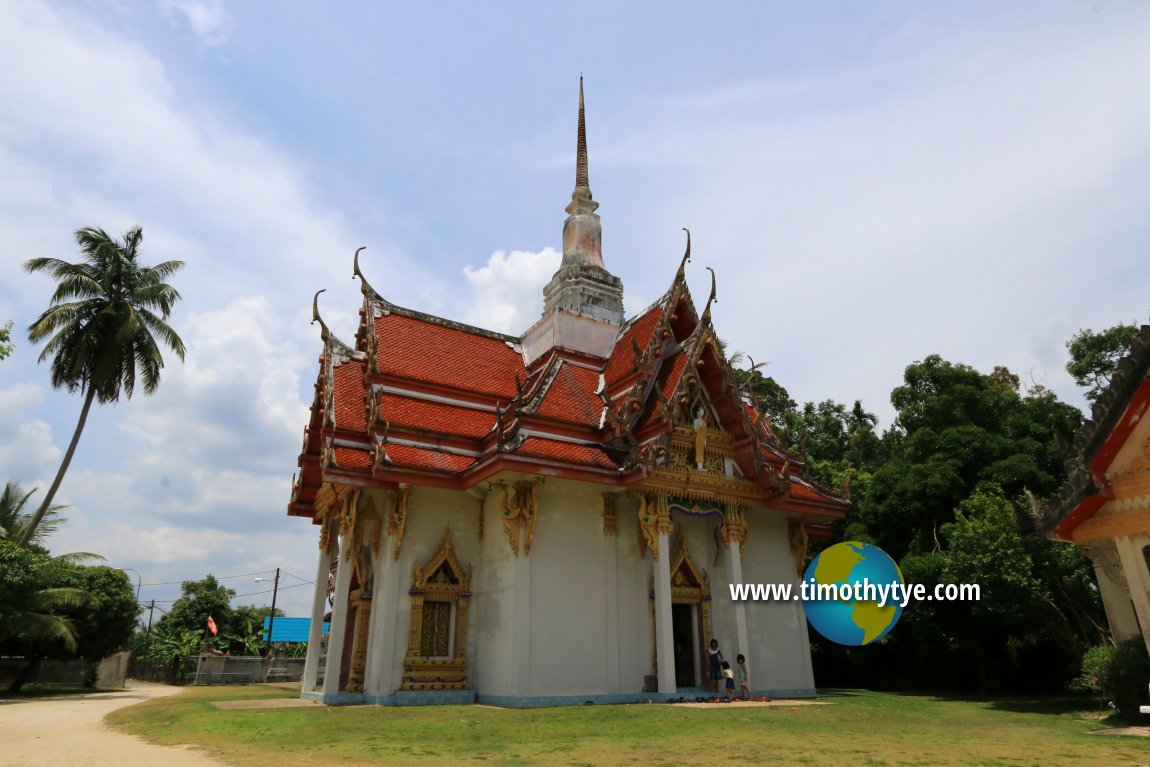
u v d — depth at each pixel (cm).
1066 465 1487
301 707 1582
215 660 3834
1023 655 2347
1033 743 1056
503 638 1700
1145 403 1356
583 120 2911
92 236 3216
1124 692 1374
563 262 2677
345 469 1736
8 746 1075
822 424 4156
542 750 978
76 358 3023
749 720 1318
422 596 1753
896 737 1122
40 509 2961
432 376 2128
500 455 1652
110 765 895
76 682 3603
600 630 1762
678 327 2152
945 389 2831
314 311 2081
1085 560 1802
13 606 2689
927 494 2359
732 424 2047
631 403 1906
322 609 2073
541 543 1750
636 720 1308
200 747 1035
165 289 3241
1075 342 3175
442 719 1327
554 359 2158
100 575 3431
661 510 1834
